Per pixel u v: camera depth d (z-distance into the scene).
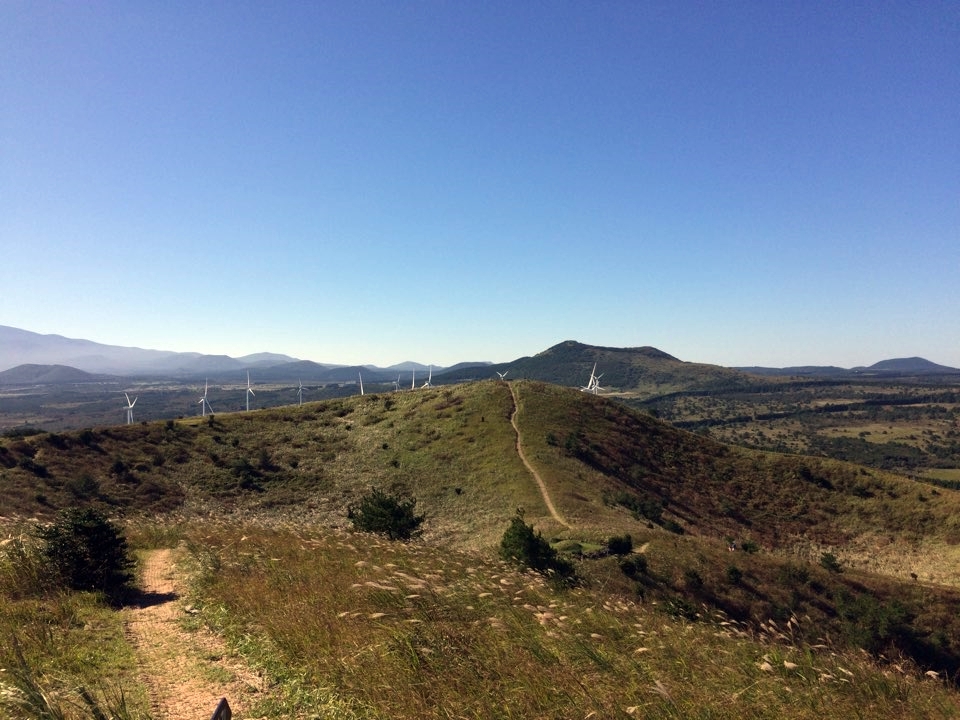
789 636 8.26
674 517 62.34
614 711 5.47
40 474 61.53
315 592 9.69
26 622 8.95
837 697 6.13
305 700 6.37
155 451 73.75
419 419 86.69
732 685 6.37
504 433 76.25
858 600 37.66
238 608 9.91
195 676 7.33
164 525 21.38
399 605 8.26
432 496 61.34
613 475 69.12
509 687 5.97
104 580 12.00
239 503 61.75
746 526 67.00
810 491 77.06
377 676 6.37
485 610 8.18
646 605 10.98
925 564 58.09
